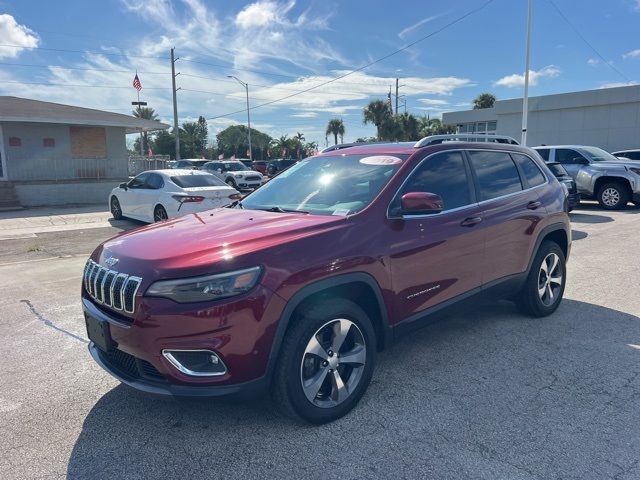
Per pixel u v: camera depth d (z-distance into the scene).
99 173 22.41
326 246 3.21
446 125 42.91
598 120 32.06
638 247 8.98
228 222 3.62
